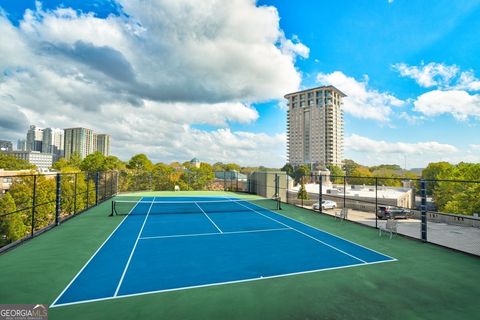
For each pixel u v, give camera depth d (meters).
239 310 5.91
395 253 10.19
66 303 6.15
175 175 52.50
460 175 49.72
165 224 15.20
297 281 7.49
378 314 5.79
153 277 7.66
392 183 111.50
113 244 11.02
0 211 31.84
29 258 9.20
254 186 35.84
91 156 70.75
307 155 188.62
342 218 17.20
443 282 7.50
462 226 23.69
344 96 193.50
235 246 10.91
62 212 40.38
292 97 198.88
